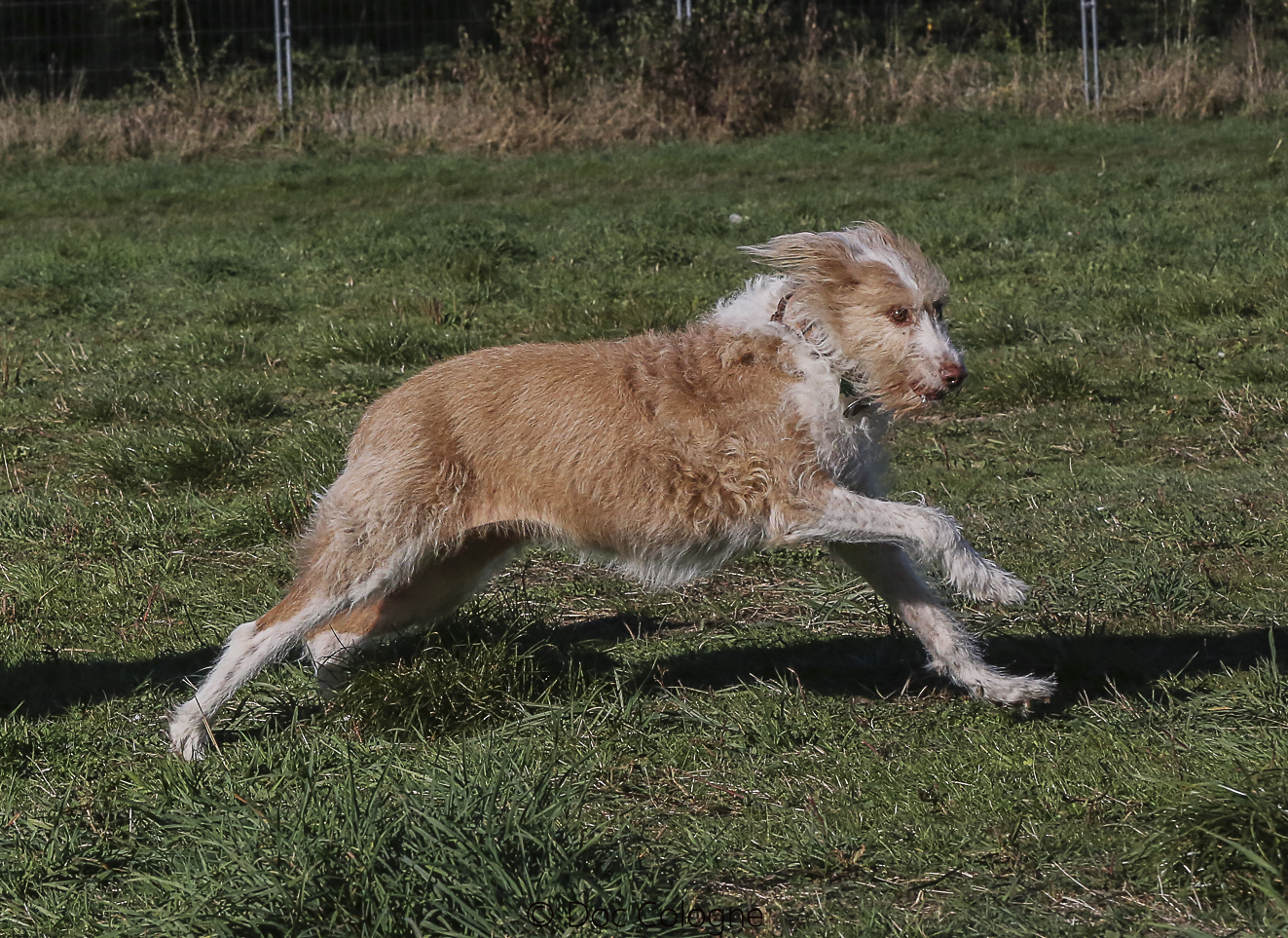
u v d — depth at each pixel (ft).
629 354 18.31
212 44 104.27
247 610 22.16
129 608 22.43
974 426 31.81
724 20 83.71
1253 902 13.19
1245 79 83.51
